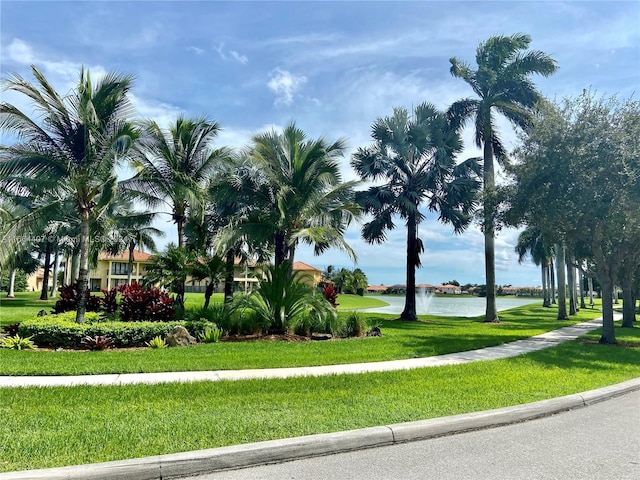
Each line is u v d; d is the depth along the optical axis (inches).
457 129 1019.9
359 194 977.5
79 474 164.9
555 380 347.9
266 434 208.8
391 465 188.1
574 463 191.3
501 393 299.4
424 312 1594.5
